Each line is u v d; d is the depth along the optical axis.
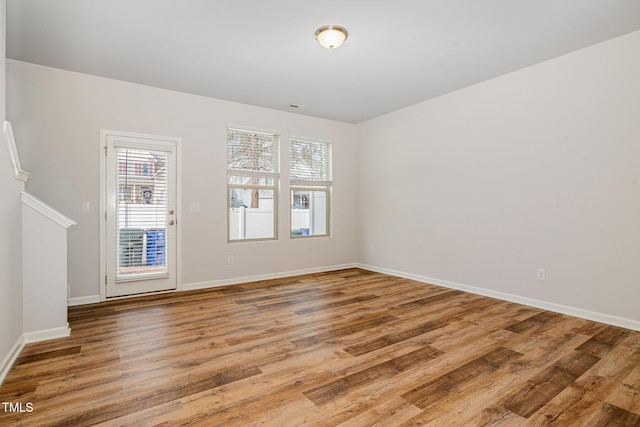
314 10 2.54
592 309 3.14
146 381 2.04
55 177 3.62
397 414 1.73
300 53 3.25
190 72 3.71
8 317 2.21
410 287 4.47
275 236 5.19
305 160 5.51
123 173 3.98
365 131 5.77
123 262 3.98
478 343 2.62
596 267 3.12
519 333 2.82
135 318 3.22
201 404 1.81
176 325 3.03
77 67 3.59
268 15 2.61
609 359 2.34
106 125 3.88
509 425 1.64
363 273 5.45
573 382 2.04
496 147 3.88
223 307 3.58
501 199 3.85
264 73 3.73
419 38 2.97
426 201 4.73
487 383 2.03
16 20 2.66
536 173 3.53
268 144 5.13
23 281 2.59
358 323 3.08
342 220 5.86
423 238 4.78
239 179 4.88
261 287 4.50
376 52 3.23
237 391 1.94
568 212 3.29
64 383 2.01
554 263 3.41
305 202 5.57
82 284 3.75
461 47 3.14
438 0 2.42
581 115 3.19
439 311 3.43
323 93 4.38
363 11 2.56
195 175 4.43
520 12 2.57
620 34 2.91
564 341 2.65
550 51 3.23
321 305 3.66
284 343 2.63
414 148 4.89
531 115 3.56
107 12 2.56
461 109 4.25
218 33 2.88
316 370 2.19
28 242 2.62
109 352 2.45
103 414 1.71
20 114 3.45
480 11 2.56
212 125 4.56
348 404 1.82
